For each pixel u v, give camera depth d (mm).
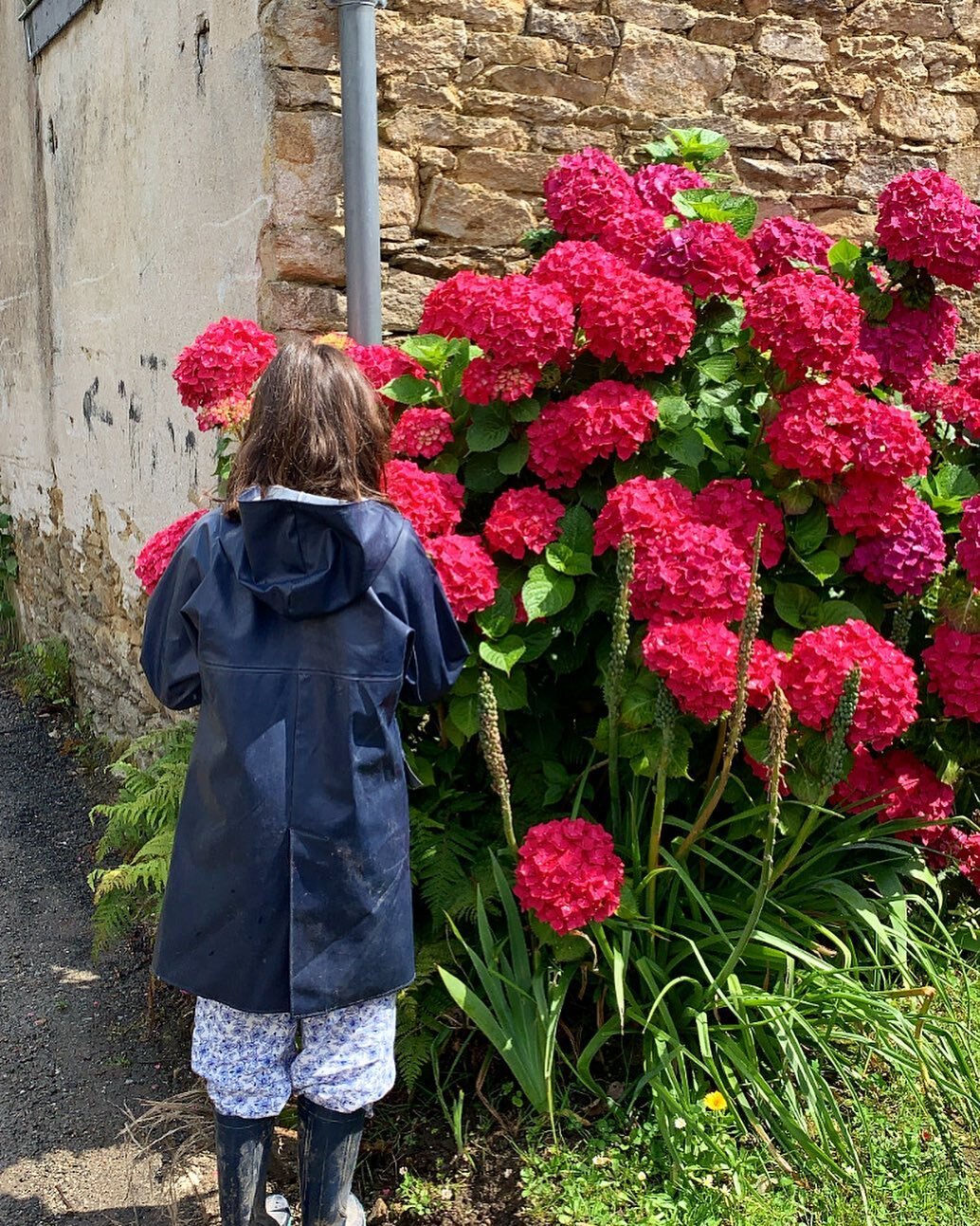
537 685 2977
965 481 3064
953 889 3191
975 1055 2643
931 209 2863
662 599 2438
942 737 2887
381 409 2068
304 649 1934
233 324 3016
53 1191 2553
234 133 3555
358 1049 2062
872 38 4105
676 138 3557
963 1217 2277
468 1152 2477
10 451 7844
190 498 4207
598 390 2635
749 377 2820
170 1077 2984
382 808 1979
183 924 1986
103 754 5449
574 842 2434
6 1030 3205
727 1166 2359
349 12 3154
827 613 2713
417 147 3494
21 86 6465
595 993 2646
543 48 3619
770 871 2379
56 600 6762
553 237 3334
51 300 6316
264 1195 2156
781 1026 2389
